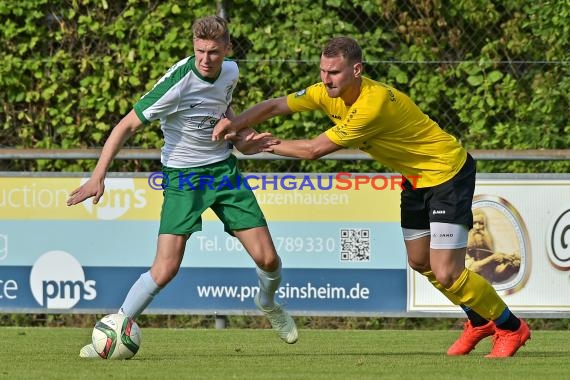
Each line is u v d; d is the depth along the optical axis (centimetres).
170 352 2284
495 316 2075
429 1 3181
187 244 2834
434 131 2008
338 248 2814
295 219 2820
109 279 2855
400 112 1973
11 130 3262
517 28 3173
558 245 2802
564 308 2803
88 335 2681
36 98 3216
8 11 3194
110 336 2014
